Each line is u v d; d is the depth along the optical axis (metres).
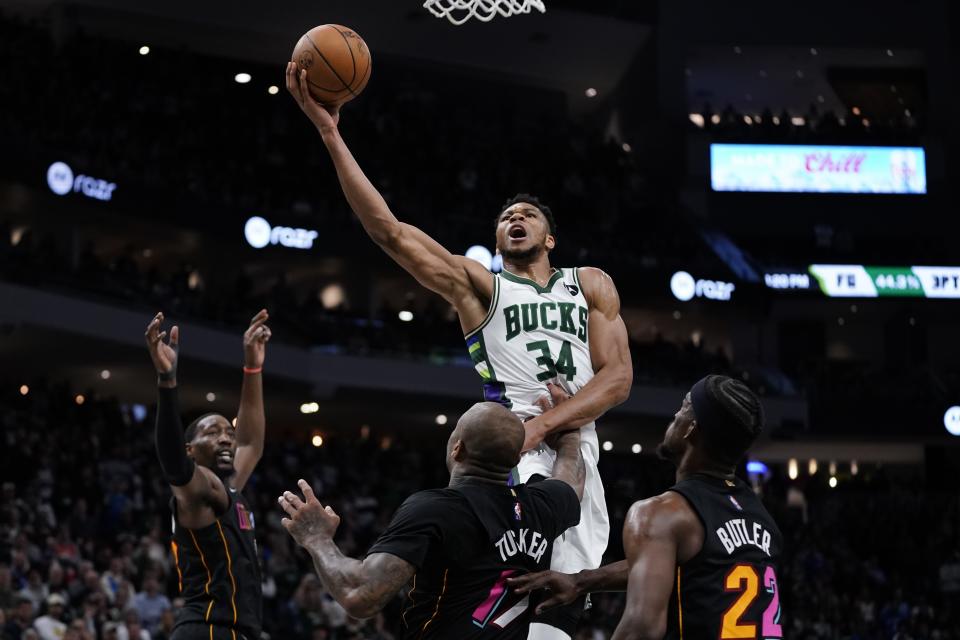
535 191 38.00
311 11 36.28
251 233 31.75
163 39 36.31
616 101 43.12
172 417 5.89
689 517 4.53
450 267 5.75
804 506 37.19
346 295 34.91
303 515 4.78
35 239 29.92
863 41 40.97
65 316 26.08
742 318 38.97
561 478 5.38
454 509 4.67
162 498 23.09
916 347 41.00
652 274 36.44
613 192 39.00
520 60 40.91
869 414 37.56
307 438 36.41
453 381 32.94
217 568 6.17
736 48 40.81
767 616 4.50
